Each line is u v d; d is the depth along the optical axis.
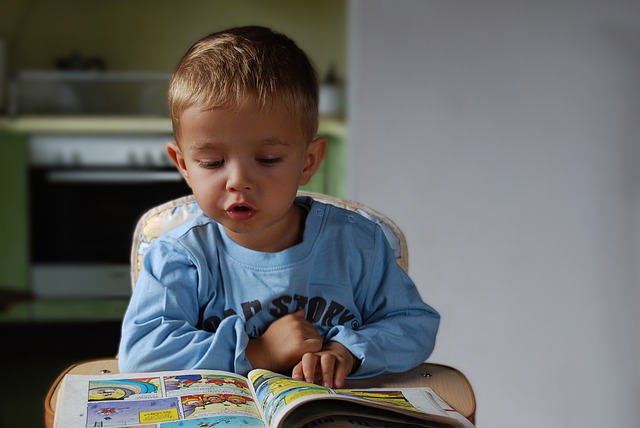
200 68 0.88
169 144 0.96
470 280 2.20
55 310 2.37
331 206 1.04
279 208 0.89
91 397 0.77
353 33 2.19
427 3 2.14
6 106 2.42
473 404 0.84
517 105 2.15
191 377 0.82
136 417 0.73
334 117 2.30
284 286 0.96
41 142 2.43
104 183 2.38
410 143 2.18
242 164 0.86
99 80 2.41
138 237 1.17
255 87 0.85
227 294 0.96
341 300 0.98
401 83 2.17
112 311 2.05
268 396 0.76
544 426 2.22
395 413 0.75
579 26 2.13
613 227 2.16
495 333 2.21
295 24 2.46
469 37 2.14
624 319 2.18
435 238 2.19
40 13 2.50
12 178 2.41
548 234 2.18
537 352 2.21
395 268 1.03
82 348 2.32
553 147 2.16
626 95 2.14
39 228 2.41
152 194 2.25
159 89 2.40
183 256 0.95
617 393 2.20
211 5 2.55
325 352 0.88
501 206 2.18
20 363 2.32
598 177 2.16
